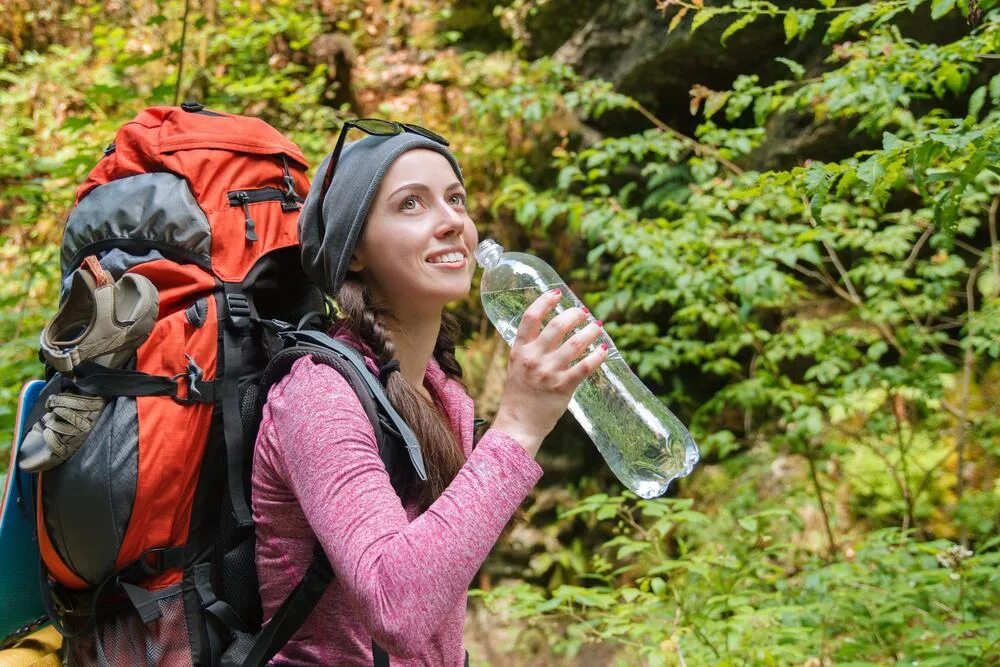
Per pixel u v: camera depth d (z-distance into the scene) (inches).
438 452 48.6
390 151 48.4
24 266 169.8
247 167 61.7
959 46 96.8
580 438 193.0
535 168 198.7
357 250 49.8
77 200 62.8
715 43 168.7
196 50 203.9
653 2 178.5
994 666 80.3
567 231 188.7
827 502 154.9
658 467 52.7
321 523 41.8
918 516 150.5
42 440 51.6
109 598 53.4
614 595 100.5
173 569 52.6
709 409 171.2
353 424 43.8
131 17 240.7
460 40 225.0
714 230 132.3
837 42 153.2
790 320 161.8
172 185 59.5
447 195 49.5
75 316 55.0
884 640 93.2
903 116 110.1
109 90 144.9
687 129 185.8
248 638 51.7
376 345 48.6
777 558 143.4
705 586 109.7
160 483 51.4
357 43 232.2
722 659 86.3
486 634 177.9
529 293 55.9
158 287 56.8
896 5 92.0
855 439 160.9
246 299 56.9
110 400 52.4
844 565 96.7
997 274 133.6
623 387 53.6
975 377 162.6
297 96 192.2
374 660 45.3
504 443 42.3
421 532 39.9
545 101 163.8
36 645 63.1
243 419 54.4
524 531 187.6
